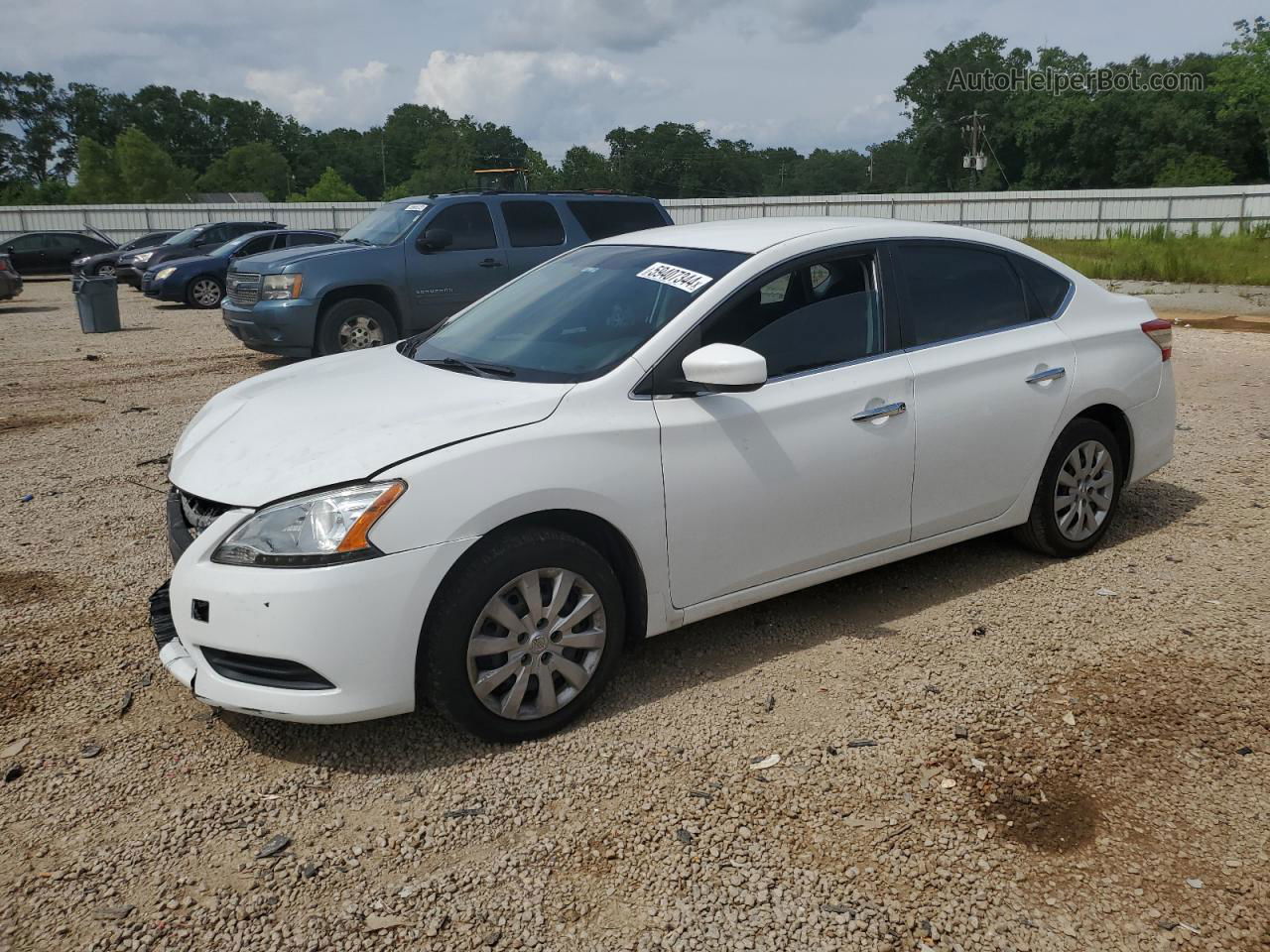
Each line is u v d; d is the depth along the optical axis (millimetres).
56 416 8758
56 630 4219
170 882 2666
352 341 10484
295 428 3400
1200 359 10375
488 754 3246
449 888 2627
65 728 3453
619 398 3420
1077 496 4754
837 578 4211
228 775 3158
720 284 3717
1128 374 4801
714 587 3666
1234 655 3812
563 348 3727
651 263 4078
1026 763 3146
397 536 2979
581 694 3381
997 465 4371
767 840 2799
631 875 2666
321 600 2924
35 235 30203
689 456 3494
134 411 8914
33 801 3029
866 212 44656
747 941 2424
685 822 2881
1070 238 40062
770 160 145625
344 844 2814
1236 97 66188
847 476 3881
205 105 149250
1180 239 32469
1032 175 79375
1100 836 2799
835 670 3768
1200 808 2910
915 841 2785
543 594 3285
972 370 4242
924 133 84312
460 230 10844
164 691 3703
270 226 23625
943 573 4699
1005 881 2629
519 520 3234
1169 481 6090
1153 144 73312
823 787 3035
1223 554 4863
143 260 24266
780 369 3775
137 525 5609
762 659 3867
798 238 3980
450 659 3094
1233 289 19875
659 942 2424
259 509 3051
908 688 3621
